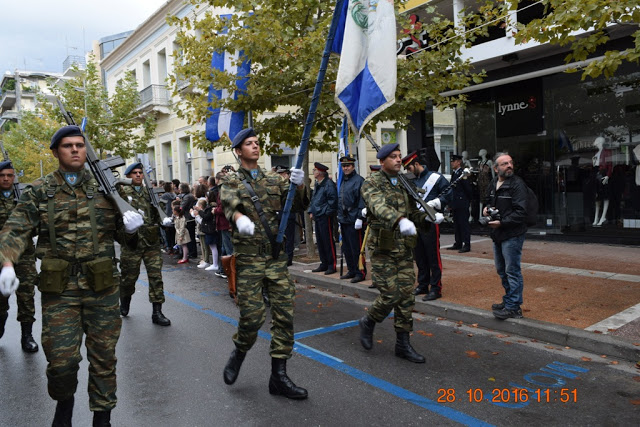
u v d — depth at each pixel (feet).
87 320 10.12
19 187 19.36
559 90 35.94
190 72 30.86
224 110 31.48
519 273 17.39
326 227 27.71
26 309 16.92
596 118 34.17
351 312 20.89
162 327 19.25
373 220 14.84
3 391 13.46
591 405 11.62
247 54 27.27
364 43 16.07
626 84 32.55
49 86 65.98
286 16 28.78
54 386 9.75
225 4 30.37
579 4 15.97
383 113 29.01
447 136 42.88
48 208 9.80
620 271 24.52
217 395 12.60
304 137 12.14
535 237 37.91
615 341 14.76
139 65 81.15
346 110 16.25
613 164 33.53
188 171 72.08
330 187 27.45
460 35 28.58
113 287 10.32
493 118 39.99
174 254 42.63
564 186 36.27
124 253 19.84
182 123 70.44
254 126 32.35
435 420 11.04
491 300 20.34
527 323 16.89
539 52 34.42
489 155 40.45
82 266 9.98
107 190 10.47
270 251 12.19
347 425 10.86
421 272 22.04
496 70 38.24
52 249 9.88
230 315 20.86
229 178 12.23
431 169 43.73
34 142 93.97
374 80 15.75
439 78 29.45
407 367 14.29
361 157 62.64
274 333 12.39
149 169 23.79
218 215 26.73
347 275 26.03
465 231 33.09
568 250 31.76
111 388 10.26
